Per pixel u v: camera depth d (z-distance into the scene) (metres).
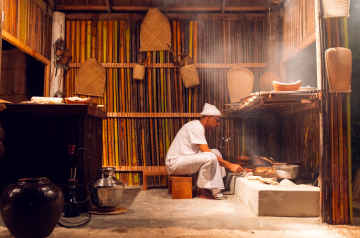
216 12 5.86
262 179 3.82
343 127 3.18
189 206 3.82
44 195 2.47
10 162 3.62
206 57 5.76
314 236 2.70
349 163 3.17
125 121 5.69
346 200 3.12
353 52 4.83
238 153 5.74
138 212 3.51
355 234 2.77
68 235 2.68
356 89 5.14
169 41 5.70
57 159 3.59
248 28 5.77
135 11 5.84
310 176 4.20
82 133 3.59
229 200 4.18
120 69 5.73
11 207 2.42
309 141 4.30
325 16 3.20
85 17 5.73
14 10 4.30
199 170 4.35
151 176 5.59
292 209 3.33
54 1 5.64
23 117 3.63
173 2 5.73
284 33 5.45
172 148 4.65
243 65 5.71
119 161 5.64
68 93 5.67
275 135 5.44
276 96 3.49
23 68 5.47
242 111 5.08
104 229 2.85
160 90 5.74
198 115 5.68
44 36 5.35
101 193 3.37
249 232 2.78
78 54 5.71
